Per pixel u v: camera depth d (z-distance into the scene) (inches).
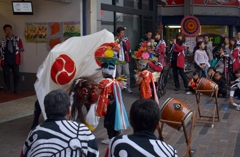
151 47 300.4
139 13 530.0
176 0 769.6
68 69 266.5
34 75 437.1
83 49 280.5
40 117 329.1
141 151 107.2
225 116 354.0
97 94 238.4
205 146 261.0
